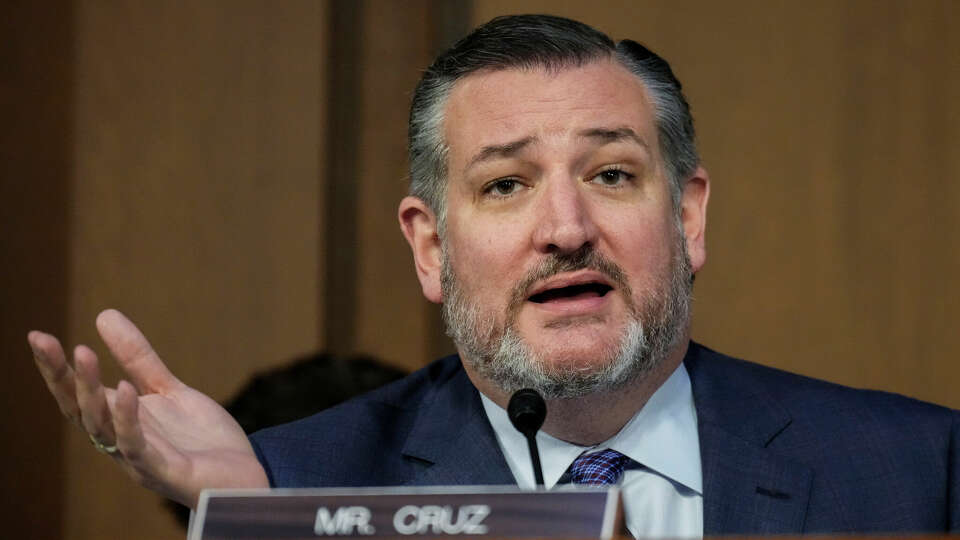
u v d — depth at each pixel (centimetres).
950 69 1441
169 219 1405
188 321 1402
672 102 736
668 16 1451
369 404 794
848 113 1448
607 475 717
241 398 967
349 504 519
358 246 1423
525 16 735
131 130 1405
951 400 1424
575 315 679
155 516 1362
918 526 702
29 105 1386
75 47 1398
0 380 1359
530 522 509
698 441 732
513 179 703
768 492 706
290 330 1412
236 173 1420
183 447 614
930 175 1437
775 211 1447
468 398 769
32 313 1370
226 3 1427
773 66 1452
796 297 1439
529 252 687
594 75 710
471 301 706
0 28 1384
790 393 761
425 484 736
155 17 1417
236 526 517
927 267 1433
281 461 751
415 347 1420
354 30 1427
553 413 705
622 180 704
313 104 1423
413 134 757
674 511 710
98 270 1387
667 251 704
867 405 754
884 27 1449
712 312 1439
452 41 1415
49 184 1384
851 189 1443
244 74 1426
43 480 1358
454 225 719
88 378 559
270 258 1417
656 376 712
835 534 693
